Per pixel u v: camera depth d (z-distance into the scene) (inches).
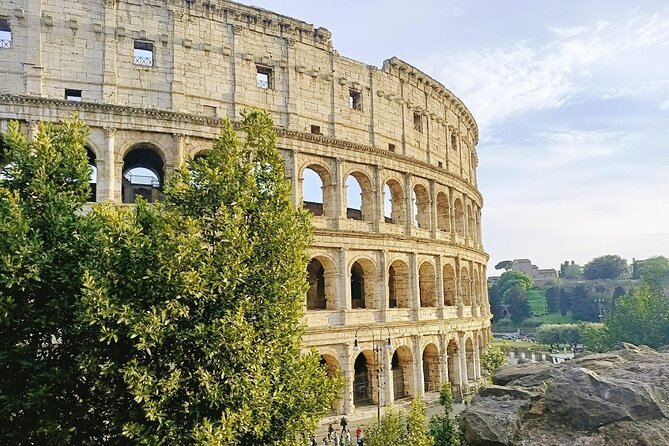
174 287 1075.9
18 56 2062.0
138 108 2162.9
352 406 2524.6
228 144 1280.8
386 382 2669.8
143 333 1012.5
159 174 2613.2
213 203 1227.9
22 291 1050.1
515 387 1381.6
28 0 2096.5
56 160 1179.9
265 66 2527.1
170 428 1010.1
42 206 1138.0
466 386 3218.5
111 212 1264.8
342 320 2551.7
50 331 1087.6
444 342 3073.3
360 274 3088.1
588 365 1517.0
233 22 2459.4
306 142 2556.6
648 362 1498.5
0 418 1010.7
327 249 2573.8
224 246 1166.3
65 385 1080.8
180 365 1080.8
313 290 2817.4
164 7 2321.6
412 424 1401.3
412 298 2901.1
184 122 2260.1
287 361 1227.9
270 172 1318.9
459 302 3280.0
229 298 1144.8
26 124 2026.3
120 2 2244.1
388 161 2866.6
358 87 2839.6
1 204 1070.4
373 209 2790.4
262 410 1088.8
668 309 5374.0
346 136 2743.6
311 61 2674.7
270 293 1203.2
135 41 2263.8
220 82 2397.9
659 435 1156.5
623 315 5374.0
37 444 1048.2
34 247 1030.4
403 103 3056.1
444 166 3373.5
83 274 1051.9
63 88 2113.7
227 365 1076.5
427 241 2997.0
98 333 1039.0
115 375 1040.8
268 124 1370.6
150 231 1212.5
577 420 1235.9
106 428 1100.5
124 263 1112.8
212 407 1062.4
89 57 2169.0
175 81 2287.2
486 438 1224.2
